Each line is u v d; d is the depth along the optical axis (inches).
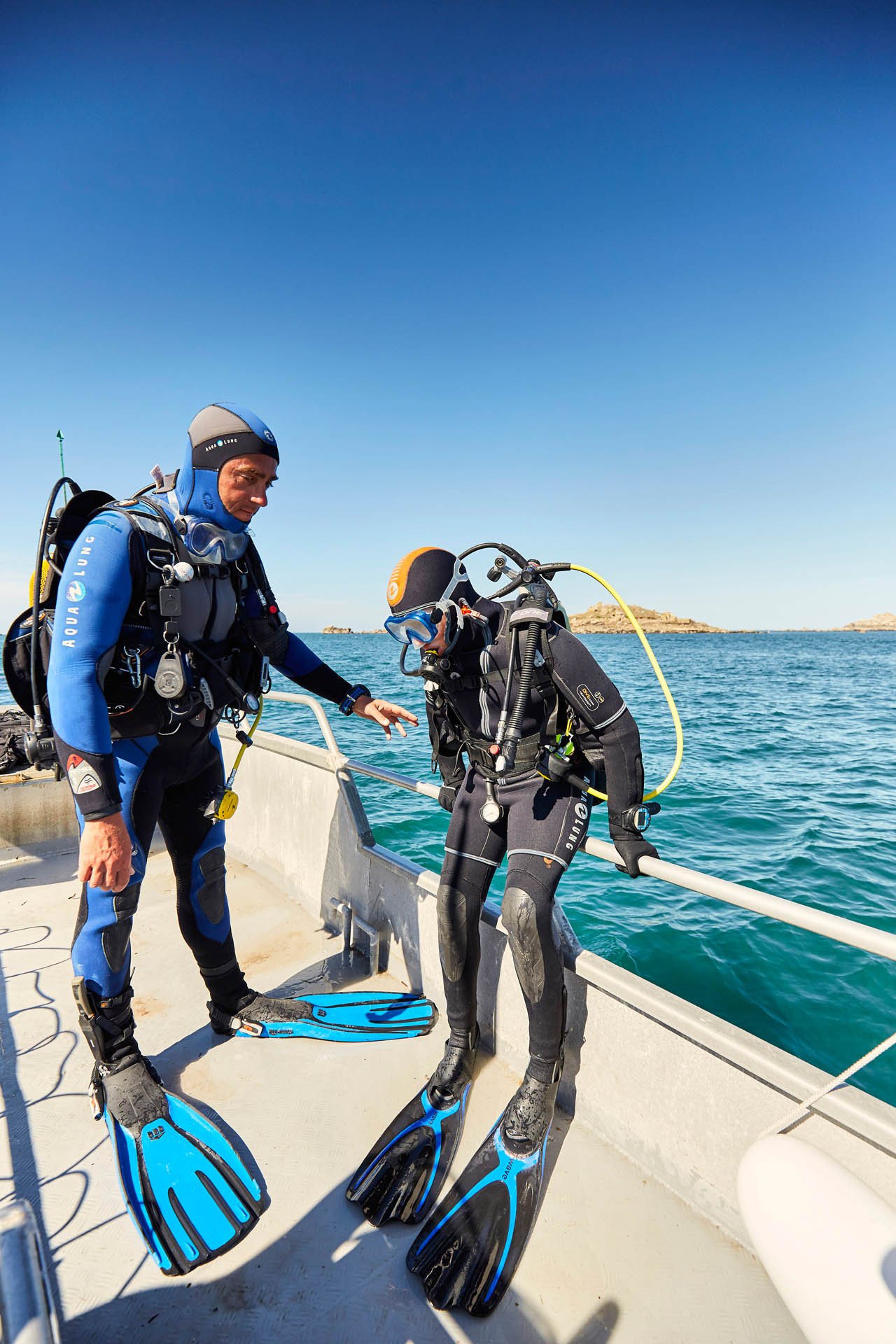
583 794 68.3
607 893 204.5
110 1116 70.9
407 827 272.4
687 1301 54.5
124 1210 63.2
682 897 200.8
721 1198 60.2
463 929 71.6
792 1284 42.0
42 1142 70.9
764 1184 46.3
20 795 149.0
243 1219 61.3
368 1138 71.8
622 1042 67.6
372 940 100.5
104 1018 70.7
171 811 80.9
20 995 96.2
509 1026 80.1
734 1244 59.2
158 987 99.0
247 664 76.6
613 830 62.8
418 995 94.6
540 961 64.2
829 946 169.2
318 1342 51.9
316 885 118.7
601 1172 66.2
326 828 115.2
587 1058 71.1
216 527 65.6
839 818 291.3
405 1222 61.7
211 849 82.7
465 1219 59.3
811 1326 40.4
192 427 67.4
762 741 522.9
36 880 135.5
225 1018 87.6
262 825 136.0
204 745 76.6
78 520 64.7
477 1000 84.0
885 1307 37.8
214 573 69.8
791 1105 55.0
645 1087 65.8
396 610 65.4
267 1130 72.4
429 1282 55.4
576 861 233.3
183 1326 53.1
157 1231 59.9
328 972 102.1
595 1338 51.8
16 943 110.6
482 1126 71.9
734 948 169.0
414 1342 51.8
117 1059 71.6
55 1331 52.4
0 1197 64.5
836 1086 51.8
